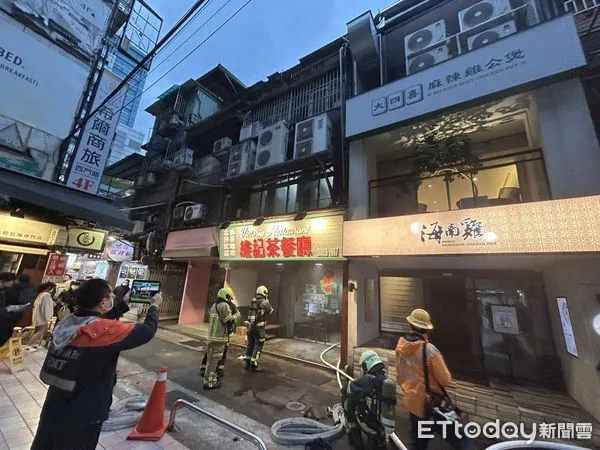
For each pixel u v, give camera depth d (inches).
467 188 277.0
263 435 138.0
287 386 208.2
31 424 129.0
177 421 145.8
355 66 326.3
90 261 744.3
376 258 234.4
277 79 415.5
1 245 263.4
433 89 224.5
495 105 209.0
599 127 195.2
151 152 630.5
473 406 170.1
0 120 230.7
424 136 256.8
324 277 371.6
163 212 540.7
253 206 418.0
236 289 399.9
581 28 218.4
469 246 177.6
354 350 230.5
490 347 220.5
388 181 303.7
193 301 456.8
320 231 281.9
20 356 197.8
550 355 201.0
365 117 258.1
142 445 120.2
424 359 115.8
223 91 601.9
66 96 273.3
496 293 229.9
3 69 233.8
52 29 264.7
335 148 340.2
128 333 82.3
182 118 553.0
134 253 553.6
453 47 271.7
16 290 219.0
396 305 282.7
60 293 303.6
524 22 244.2
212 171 481.7
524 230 161.5
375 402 119.0
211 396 182.9
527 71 186.4
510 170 249.9
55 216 294.4
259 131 406.6
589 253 142.4
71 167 272.7
